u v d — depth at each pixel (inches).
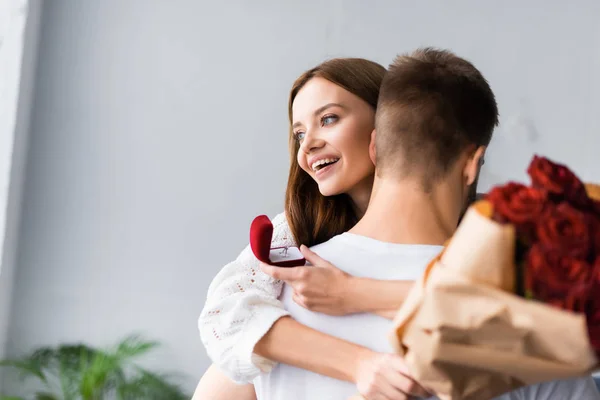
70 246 192.5
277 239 62.1
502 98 192.4
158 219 193.2
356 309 41.5
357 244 43.0
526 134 190.1
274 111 194.9
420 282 33.8
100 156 194.5
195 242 192.5
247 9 196.9
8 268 186.9
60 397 188.9
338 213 61.5
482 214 32.1
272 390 43.4
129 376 189.6
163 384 180.1
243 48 196.1
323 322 42.8
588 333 30.0
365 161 56.5
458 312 31.5
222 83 195.8
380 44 194.4
